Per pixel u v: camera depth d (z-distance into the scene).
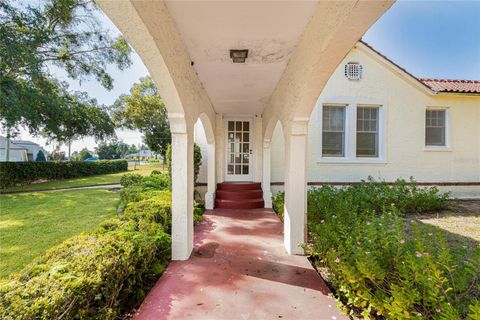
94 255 2.38
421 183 8.64
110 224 3.60
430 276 1.94
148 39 2.21
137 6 1.87
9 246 4.16
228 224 5.54
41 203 7.92
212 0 2.37
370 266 2.25
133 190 7.22
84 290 1.94
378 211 6.73
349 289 2.41
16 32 10.64
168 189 7.52
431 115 8.95
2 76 10.55
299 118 3.61
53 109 12.32
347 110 8.35
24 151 29.05
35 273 2.12
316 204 5.57
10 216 6.18
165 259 3.54
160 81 2.88
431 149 8.73
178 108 3.33
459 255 2.43
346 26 2.00
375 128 8.60
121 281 2.40
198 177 8.04
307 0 2.37
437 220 6.12
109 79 14.84
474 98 8.93
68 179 16.47
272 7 2.48
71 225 5.36
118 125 20.91
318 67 2.65
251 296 2.68
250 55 3.59
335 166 8.31
